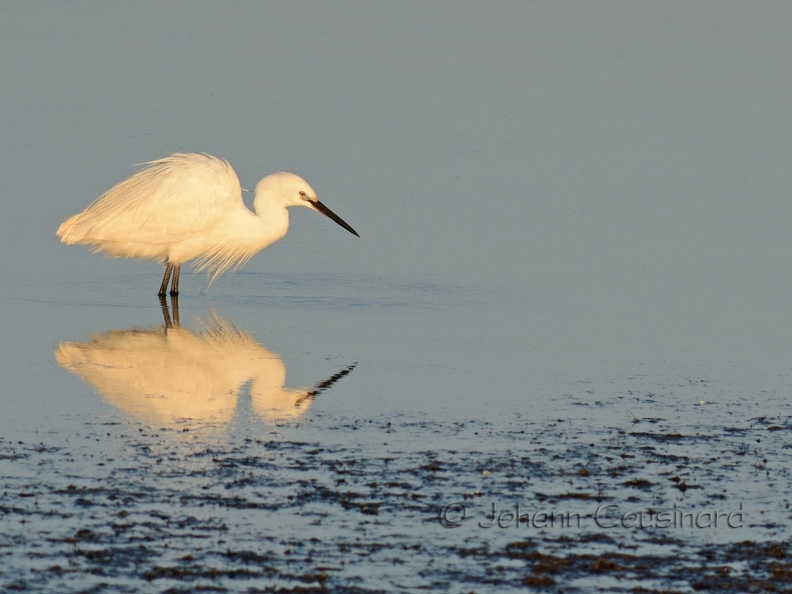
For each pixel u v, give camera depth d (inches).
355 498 395.2
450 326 652.7
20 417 479.5
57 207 839.7
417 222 854.5
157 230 719.1
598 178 939.3
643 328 644.7
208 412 494.9
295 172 922.7
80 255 804.6
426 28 1344.7
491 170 954.1
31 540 354.6
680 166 964.6
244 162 935.7
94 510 378.6
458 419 489.4
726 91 1147.9
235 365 573.9
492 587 331.3
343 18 1369.3
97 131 988.6
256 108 1066.7
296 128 1021.2
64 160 924.0
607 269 762.8
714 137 1026.1
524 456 442.6
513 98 1123.9
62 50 1210.0
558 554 355.3
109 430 464.1
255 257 815.1
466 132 1036.5
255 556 346.9
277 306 702.5
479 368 570.6
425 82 1161.4
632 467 431.5
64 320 659.4
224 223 741.3
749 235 821.9
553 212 872.3
